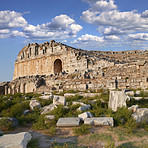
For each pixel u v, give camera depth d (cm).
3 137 680
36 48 5181
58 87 2873
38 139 751
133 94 1484
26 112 1241
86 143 686
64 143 694
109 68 2794
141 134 769
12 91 4391
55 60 4388
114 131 805
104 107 1278
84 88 2481
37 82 3456
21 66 5716
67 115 1084
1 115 1196
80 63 3578
